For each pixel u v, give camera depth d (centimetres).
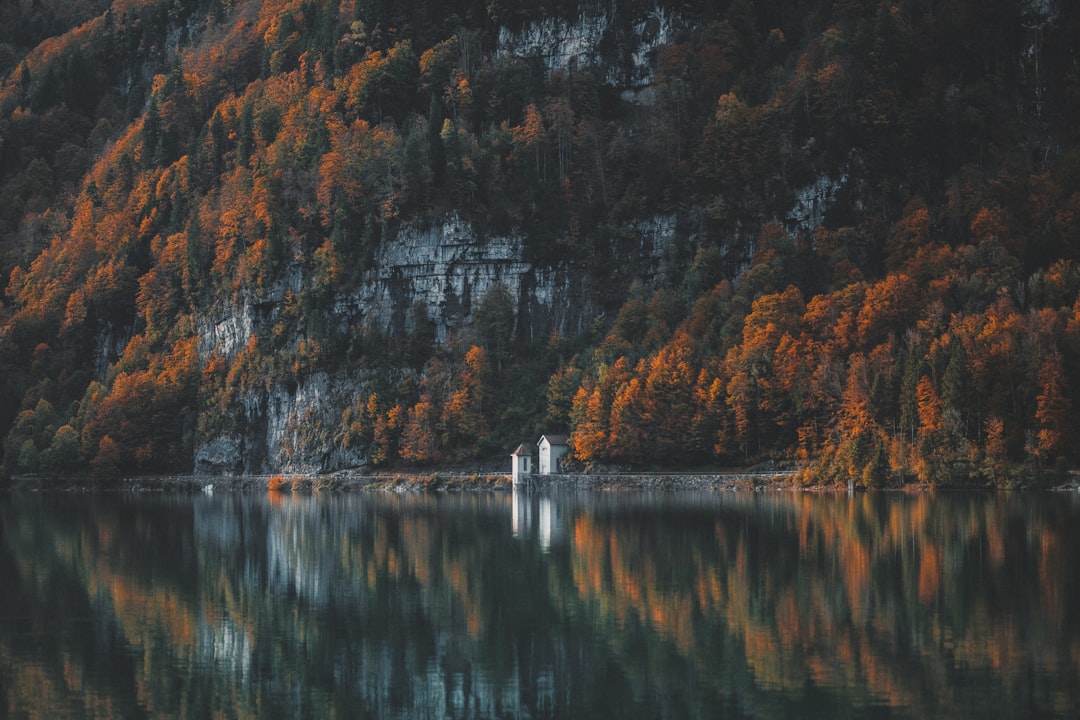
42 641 8150
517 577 10462
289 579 10625
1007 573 9969
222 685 7069
